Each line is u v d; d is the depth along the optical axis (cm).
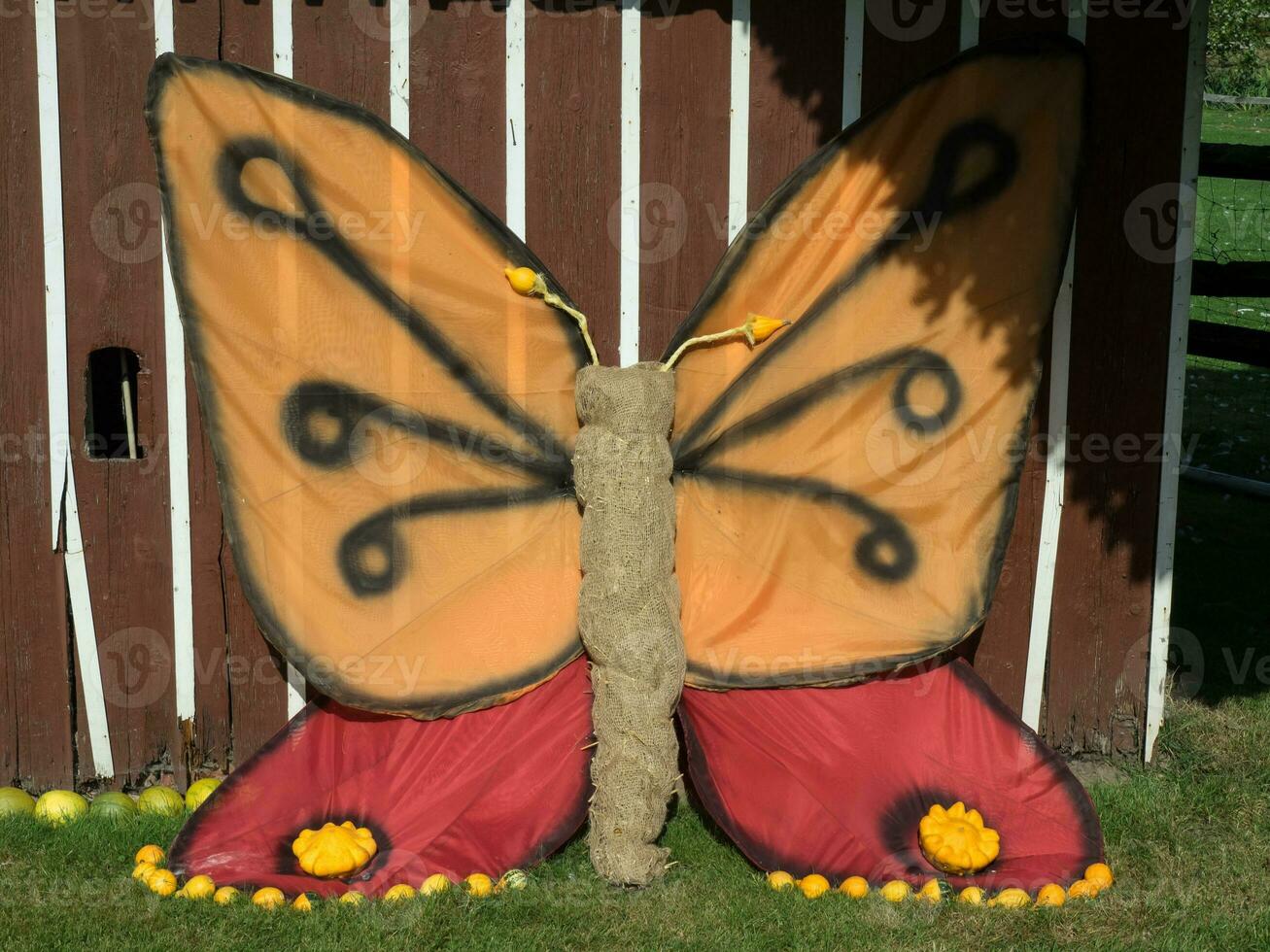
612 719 520
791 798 531
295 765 534
